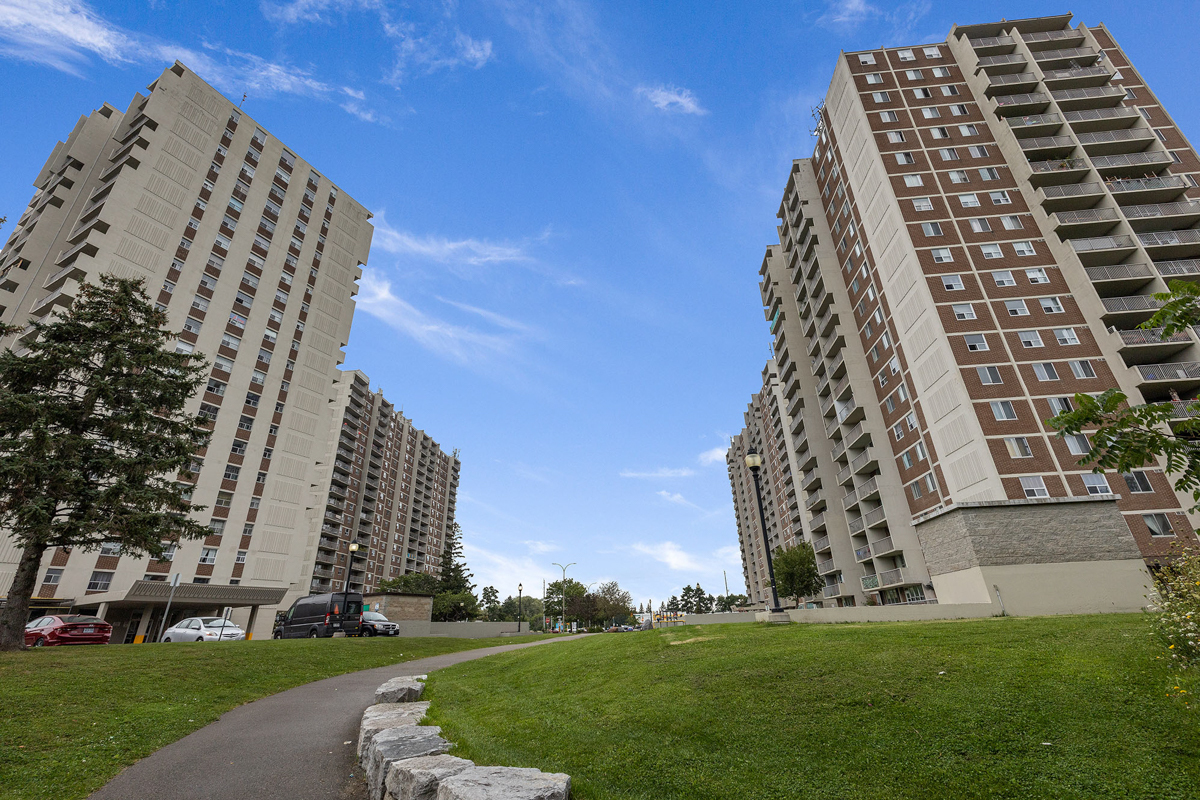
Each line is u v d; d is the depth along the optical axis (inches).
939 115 1926.7
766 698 322.0
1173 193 1641.2
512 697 445.7
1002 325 1547.7
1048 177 1720.0
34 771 285.4
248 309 2225.6
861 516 1884.8
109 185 1966.0
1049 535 537.0
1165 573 326.6
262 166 2426.2
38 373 755.4
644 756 273.9
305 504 2225.6
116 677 502.6
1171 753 214.4
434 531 5310.0
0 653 601.6
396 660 860.6
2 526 711.1
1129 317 1489.9
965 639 366.9
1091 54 1929.1
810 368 2314.2
